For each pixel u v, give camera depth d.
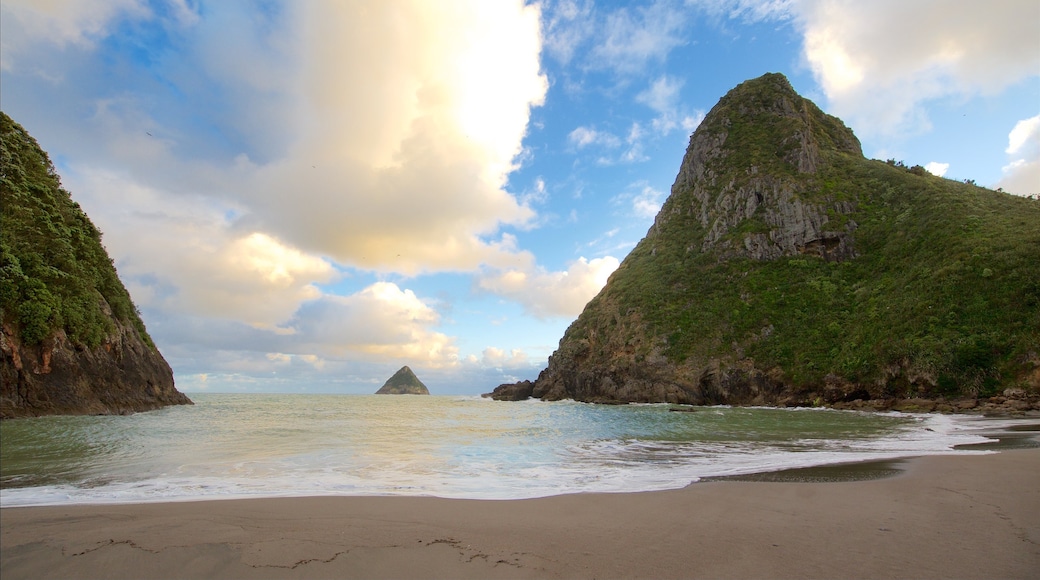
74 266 34.78
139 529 6.74
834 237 68.12
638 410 47.78
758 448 17.34
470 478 11.62
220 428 24.02
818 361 53.12
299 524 7.09
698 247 82.12
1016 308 40.50
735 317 65.50
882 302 53.72
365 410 47.19
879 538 6.43
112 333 36.28
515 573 5.21
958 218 56.00
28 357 28.50
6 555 5.66
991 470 11.52
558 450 16.94
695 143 100.56
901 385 44.06
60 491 9.80
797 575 5.15
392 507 8.32
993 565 5.41
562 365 81.44
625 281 85.25
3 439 18.05
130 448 16.22
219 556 5.64
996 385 38.03
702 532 6.78
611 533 6.73
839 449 16.95
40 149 39.97
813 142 84.25
